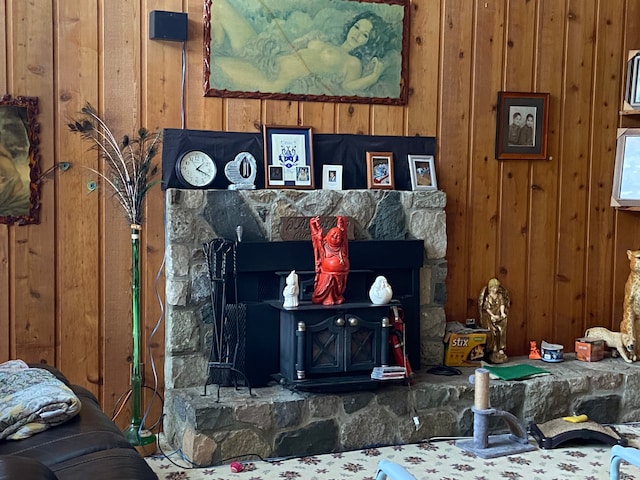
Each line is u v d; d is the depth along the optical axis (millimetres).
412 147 4379
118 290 3912
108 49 3840
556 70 4629
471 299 4555
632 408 4285
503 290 4523
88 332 3877
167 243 3863
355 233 4176
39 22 3723
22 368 2951
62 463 2207
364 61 4270
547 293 4703
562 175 4688
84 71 3807
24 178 3723
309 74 4176
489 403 3938
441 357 4371
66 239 3818
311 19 4160
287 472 3467
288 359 3811
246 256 3881
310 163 4141
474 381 3811
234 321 3881
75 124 3721
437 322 4359
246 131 4094
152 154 3680
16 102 3682
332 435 3742
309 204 4074
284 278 3945
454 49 4434
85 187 3832
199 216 3879
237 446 3578
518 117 4551
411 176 4332
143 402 3988
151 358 3984
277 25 4102
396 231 4250
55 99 3768
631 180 4676
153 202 3941
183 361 3893
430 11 4379
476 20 4465
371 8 4258
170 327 3863
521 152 4570
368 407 3803
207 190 3898
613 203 4719
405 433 3869
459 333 4352
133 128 3898
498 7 4496
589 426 3830
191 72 3977
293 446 3680
